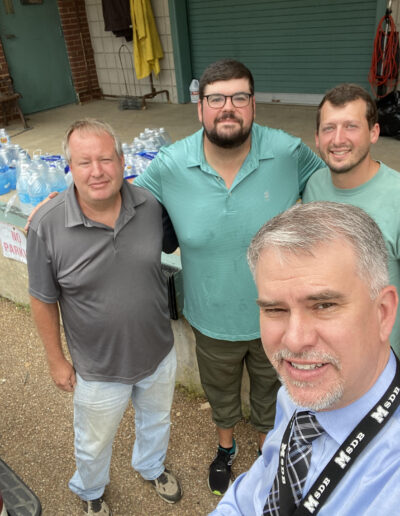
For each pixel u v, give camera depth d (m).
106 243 1.66
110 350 1.80
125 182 1.76
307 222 0.75
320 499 0.77
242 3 7.58
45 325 1.79
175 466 2.52
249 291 1.88
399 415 0.77
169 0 8.00
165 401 2.09
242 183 1.75
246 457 2.54
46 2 8.88
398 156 5.25
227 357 2.05
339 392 0.76
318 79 7.43
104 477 2.14
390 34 5.74
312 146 5.93
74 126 1.60
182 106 8.69
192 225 1.82
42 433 2.81
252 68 8.03
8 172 3.64
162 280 1.89
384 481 0.72
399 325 1.66
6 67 8.59
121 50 9.23
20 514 1.19
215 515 1.11
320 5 6.88
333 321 0.73
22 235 3.48
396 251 1.63
